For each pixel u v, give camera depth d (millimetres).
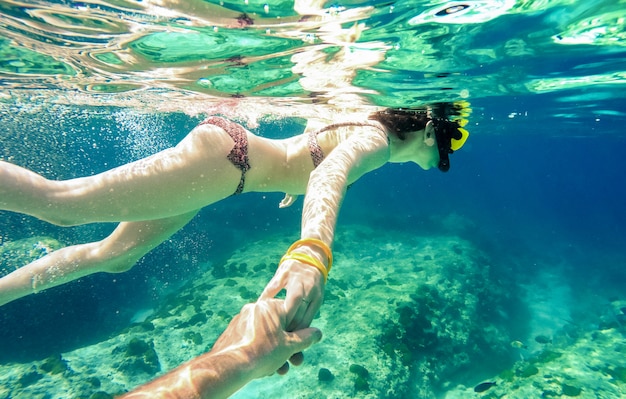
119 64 7160
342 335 10734
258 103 11133
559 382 9609
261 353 1149
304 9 4633
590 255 27688
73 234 16688
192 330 11992
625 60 8047
